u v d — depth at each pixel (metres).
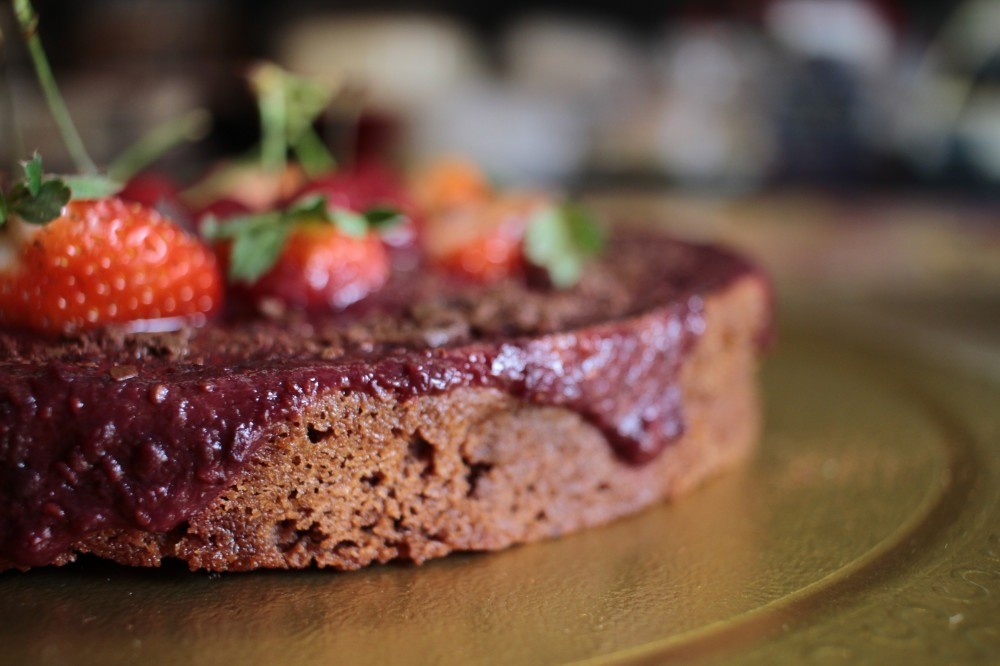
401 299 0.27
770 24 0.79
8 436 0.22
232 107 0.64
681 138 0.77
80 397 0.22
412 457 0.24
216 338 0.24
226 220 0.27
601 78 0.80
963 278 0.48
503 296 0.28
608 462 0.26
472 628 0.22
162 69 0.66
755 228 0.60
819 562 0.24
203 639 0.22
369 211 0.27
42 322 0.24
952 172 0.75
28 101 0.52
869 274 0.49
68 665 0.21
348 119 0.47
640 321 0.26
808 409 0.33
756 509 0.27
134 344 0.24
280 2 0.73
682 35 0.81
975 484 0.27
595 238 0.29
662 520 0.26
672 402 0.27
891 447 0.30
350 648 0.22
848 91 0.78
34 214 0.23
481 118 0.72
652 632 0.22
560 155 0.75
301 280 0.26
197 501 0.23
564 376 0.25
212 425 0.23
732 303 0.28
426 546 0.24
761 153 0.78
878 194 0.73
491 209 0.30
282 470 0.23
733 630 0.22
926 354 0.36
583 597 0.23
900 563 0.24
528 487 0.25
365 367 0.23
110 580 0.23
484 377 0.24
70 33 0.68
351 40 0.73
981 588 0.23
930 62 0.76
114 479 0.22
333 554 0.24
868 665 0.21
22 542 0.23
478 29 0.80
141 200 0.26
